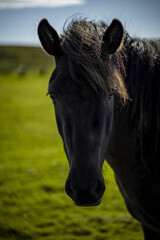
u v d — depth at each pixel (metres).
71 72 1.45
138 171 1.91
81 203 1.40
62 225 3.83
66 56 1.57
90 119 1.46
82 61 1.42
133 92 1.81
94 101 1.46
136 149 1.91
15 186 5.26
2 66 47.12
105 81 1.43
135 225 3.72
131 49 1.86
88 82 1.45
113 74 1.49
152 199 1.90
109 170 5.00
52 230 3.71
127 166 1.95
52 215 4.14
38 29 1.62
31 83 26.28
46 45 1.65
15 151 7.94
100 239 3.45
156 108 1.80
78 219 3.98
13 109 15.05
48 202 4.59
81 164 1.41
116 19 1.52
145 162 1.88
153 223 2.03
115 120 1.79
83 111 1.46
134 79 1.80
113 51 1.58
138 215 2.07
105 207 4.33
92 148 1.44
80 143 1.44
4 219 4.01
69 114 1.50
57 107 1.62
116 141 1.90
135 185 1.94
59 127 1.69
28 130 10.75
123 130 1.87
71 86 1.48
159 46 1.96
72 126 1.48
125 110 1.83
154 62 1.84
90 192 1.38
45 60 56.41
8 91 21.70
